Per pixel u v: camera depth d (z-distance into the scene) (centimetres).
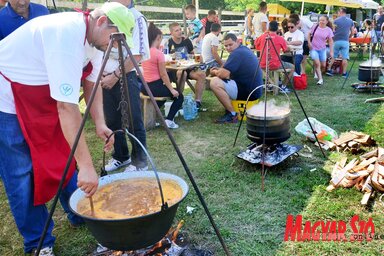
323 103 635
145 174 217
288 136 361
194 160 402
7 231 283
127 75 321
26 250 241
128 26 184
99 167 392
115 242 173
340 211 287
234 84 524
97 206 189
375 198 301
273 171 363
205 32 930
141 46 311
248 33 1166
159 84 500
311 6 2559
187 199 313
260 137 351
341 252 240
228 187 335
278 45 689
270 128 347
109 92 340
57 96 170
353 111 575
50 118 213
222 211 294
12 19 290
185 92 754
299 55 789
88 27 179
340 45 909
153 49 488
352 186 320
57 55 169
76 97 174
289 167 371
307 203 301
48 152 220
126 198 196
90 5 842
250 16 1153
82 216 169
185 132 501
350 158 388
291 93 725
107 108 348
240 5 2916
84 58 191
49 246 241
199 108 624
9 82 201
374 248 243
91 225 173
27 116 207
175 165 389
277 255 239
